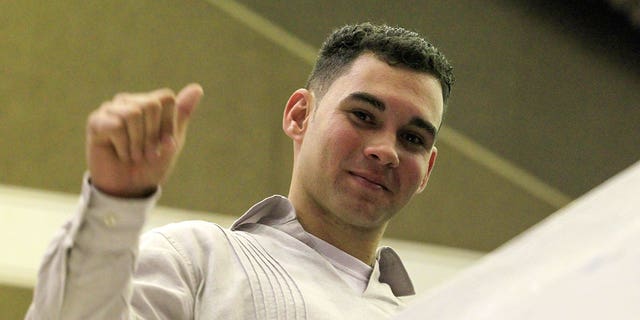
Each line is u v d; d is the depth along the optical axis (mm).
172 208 5867
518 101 7070
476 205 6820
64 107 5770
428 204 6699
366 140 1981
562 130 7180
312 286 1858
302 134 2137
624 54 7461
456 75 6887
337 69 2092
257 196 6109
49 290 1329
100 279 1319
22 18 5793
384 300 1974
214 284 1768
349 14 6609
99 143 1248
